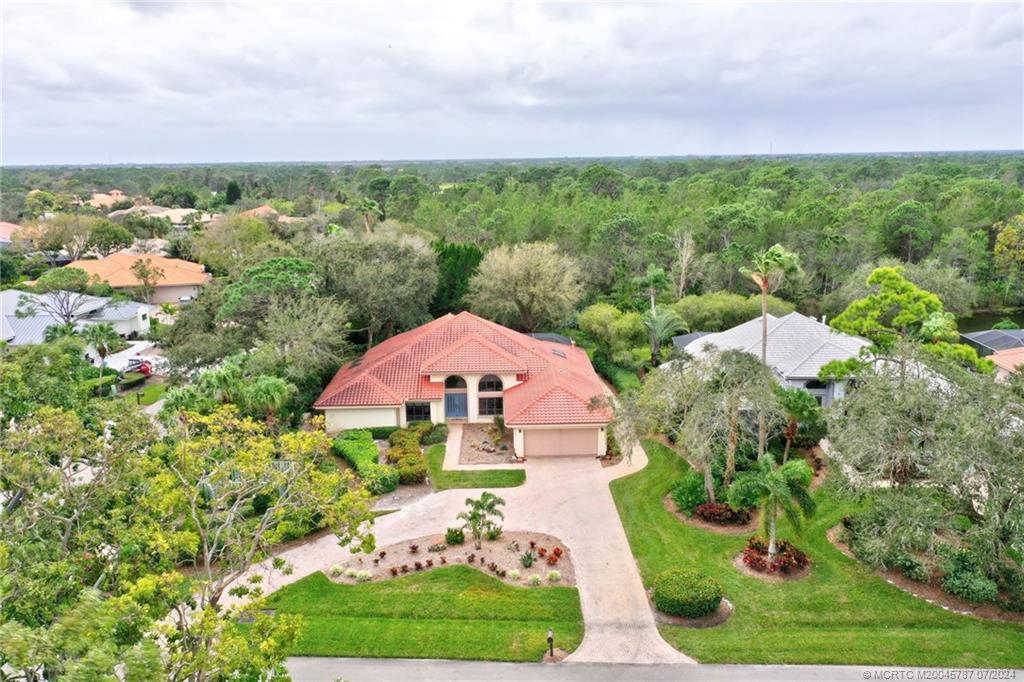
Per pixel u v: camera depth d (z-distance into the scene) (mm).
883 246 73875
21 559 14594
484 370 40531
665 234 75562
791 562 25859
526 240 79312
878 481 27734
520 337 46250
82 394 23297
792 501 30234
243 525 19016
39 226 97125
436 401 40406
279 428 35281
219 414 20297
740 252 67000
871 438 25406
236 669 14531
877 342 41375
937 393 25609
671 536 28750
